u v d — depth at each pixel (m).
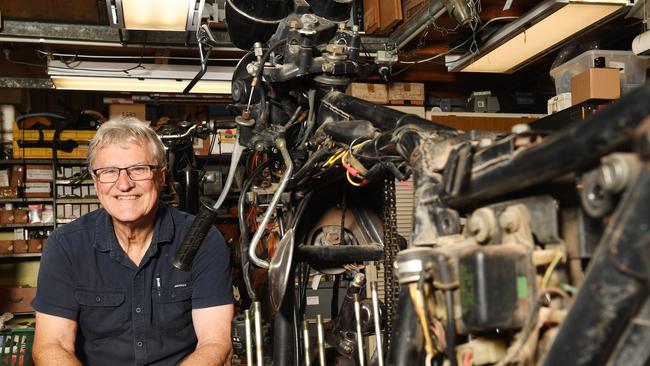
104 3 3.37
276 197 1.45
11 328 4.79
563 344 0.70
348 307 1.62
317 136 1.49
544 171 0.73
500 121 4.48
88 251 1.87
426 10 3.16
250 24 1.58
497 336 0.91
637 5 2.96
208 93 4.52
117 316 1.86
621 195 0.67
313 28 1.48
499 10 3.29
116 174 1.78
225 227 5.28
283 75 1.51
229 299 1.93
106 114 5.86
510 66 3.94
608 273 0.64
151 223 1.90
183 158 2.52
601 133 0.63
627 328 0.68
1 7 3.34
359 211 1.77
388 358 1.03
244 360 2.68
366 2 3.71
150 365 1.89
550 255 0.83
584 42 3.65
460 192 0.89
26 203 5.69
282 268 1.39
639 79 3.16
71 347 1.83
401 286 1.04
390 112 1.23
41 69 4.52
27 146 5.53
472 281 0.80
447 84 4.95
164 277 1.89
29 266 5.92
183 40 3.56
